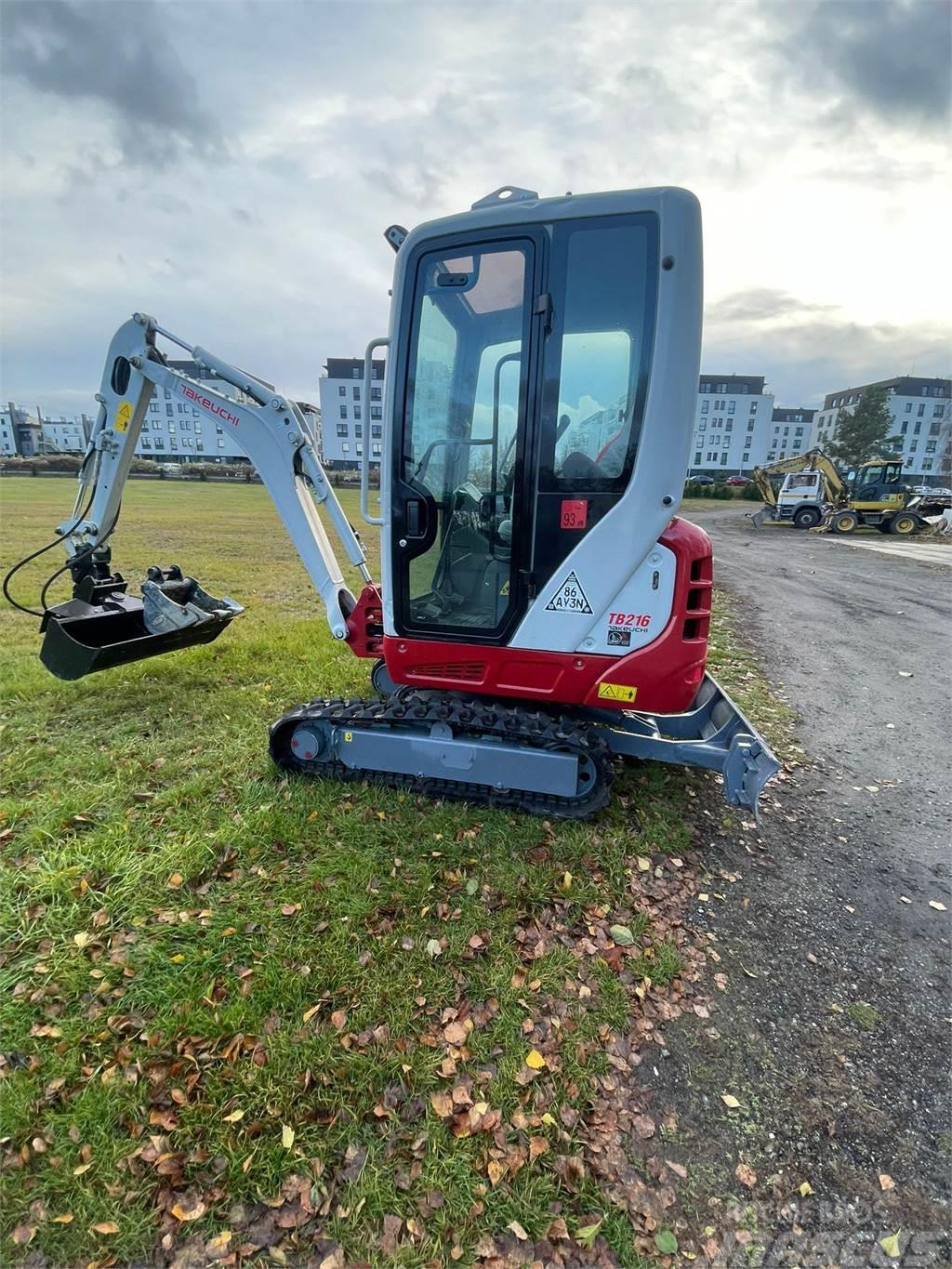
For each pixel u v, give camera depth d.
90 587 4.43
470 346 2.90
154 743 3.93
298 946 2.36
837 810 3.65
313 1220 1.57
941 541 18.97
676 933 2.60
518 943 2.46
